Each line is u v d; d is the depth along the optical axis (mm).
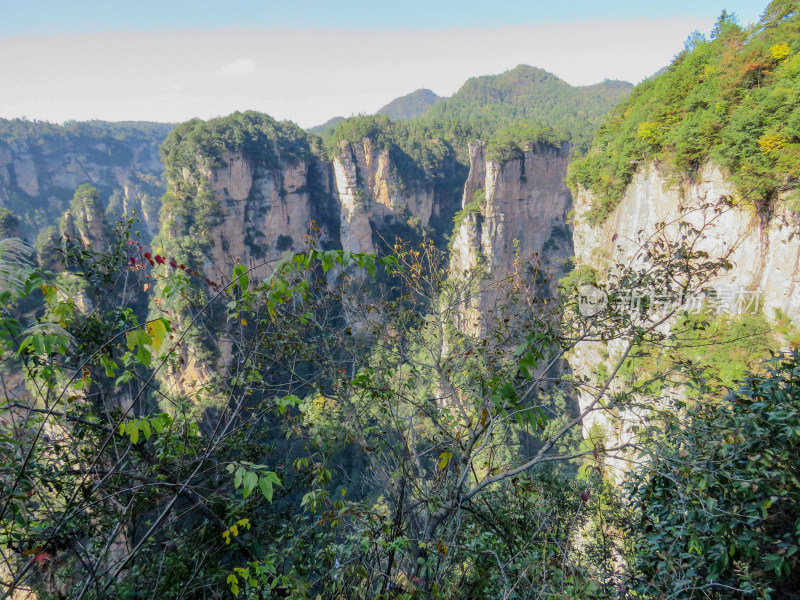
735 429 5504
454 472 6234
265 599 5031
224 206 91250
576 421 6824
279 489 6898
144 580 5395
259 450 7098
